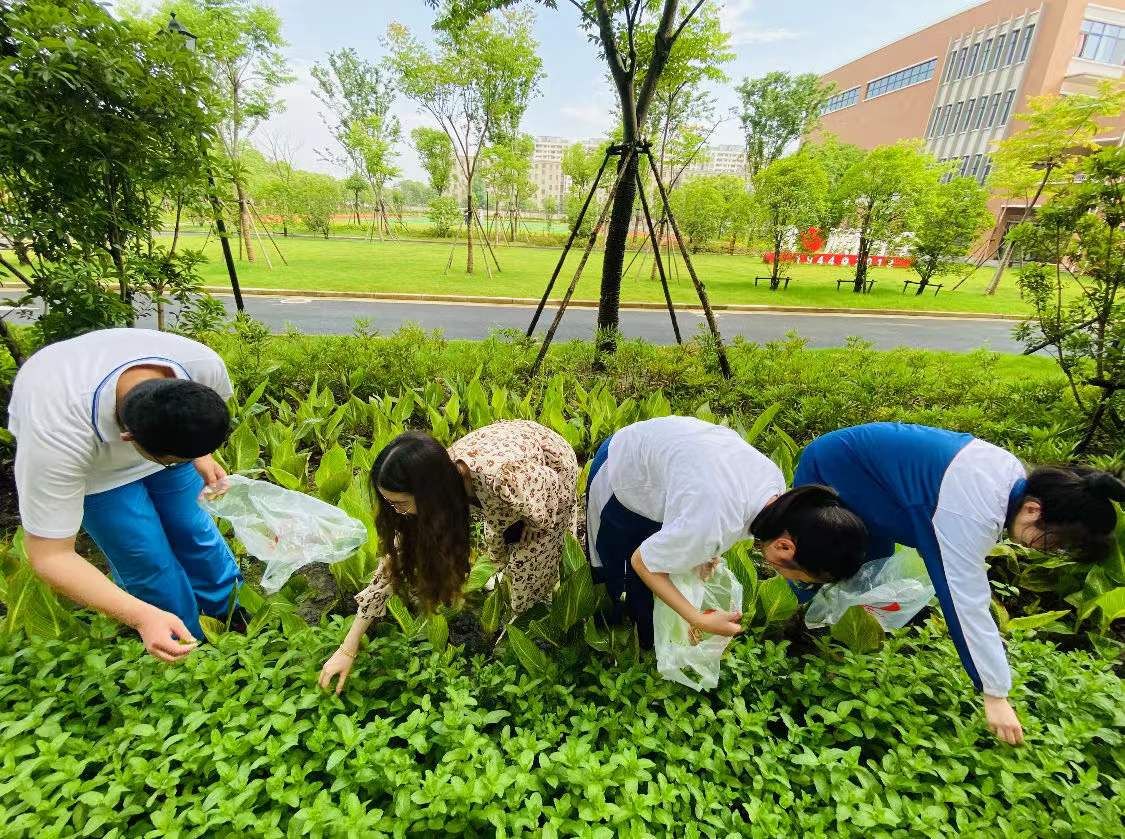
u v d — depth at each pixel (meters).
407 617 2.38
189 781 1.73
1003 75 33.31
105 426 1.83
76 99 3.52
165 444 1.62
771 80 30.47
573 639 2.54
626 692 2.15
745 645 2.34
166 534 2.48
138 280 4.45
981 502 1.85
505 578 2.53
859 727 2.04
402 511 1.86
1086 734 1.96
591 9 6.49
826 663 2.33
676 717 2.01
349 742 1.77
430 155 22.38
